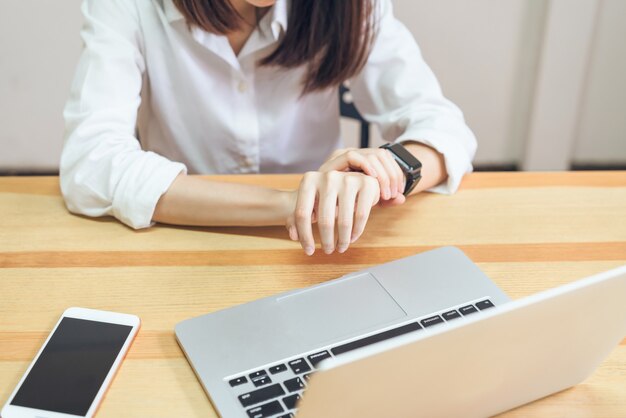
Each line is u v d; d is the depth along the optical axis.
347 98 1.66
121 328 0.78
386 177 0.96
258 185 1.02
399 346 0.54
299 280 0.87
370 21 1.22
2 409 0.67
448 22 2.13
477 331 0.57
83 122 1.03
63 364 0.73
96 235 0.94
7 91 2.14
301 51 1.17
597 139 2.36
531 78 2.22
